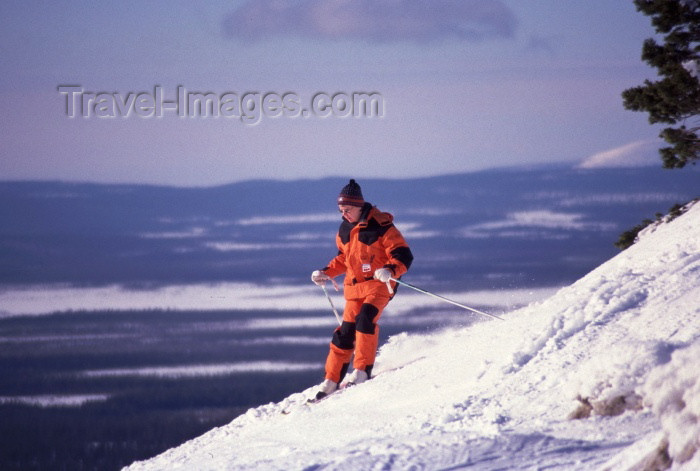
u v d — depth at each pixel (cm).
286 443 2109
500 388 1905
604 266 2966
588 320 2084
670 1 4334
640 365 1577
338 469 1357
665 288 2100
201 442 2614
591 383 1611
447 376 2186
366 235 2639
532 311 2411
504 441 1390
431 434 1677
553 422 1595
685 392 990
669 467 977
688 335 1725
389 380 2403
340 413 2266
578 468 1209
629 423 1480
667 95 4225
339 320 2769
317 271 2820
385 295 2672
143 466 2509
